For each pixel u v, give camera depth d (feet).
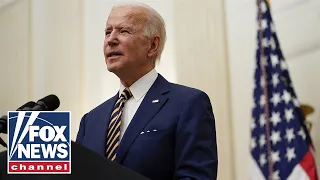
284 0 19.70
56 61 25.82
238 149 19.75
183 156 9.48
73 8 26.00
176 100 10.44
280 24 19.66
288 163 16.58
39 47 26.43
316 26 18.80
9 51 27.27
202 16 21.76
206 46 21.36
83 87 24.88
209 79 21.01
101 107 11.58
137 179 6.31
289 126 16.94
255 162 17.31
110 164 6.33
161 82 11.22
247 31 20.48
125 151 9.82
